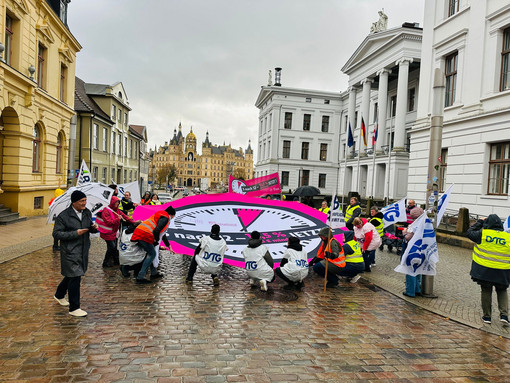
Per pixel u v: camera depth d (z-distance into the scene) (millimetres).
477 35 16828
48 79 18797
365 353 4504
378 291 7461
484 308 5684
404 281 8312
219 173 185500
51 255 9273
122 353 4180
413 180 21391
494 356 4566
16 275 7305
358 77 37531
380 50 32719
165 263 9211
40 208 18609
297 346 4609
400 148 30203
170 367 3912
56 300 5902
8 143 15859
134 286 6945
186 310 5734
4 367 3752
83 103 27500
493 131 15797
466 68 17531
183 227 9188
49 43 18766
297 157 51562
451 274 9172
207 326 5121
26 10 15773
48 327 4828
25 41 15953
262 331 5043
